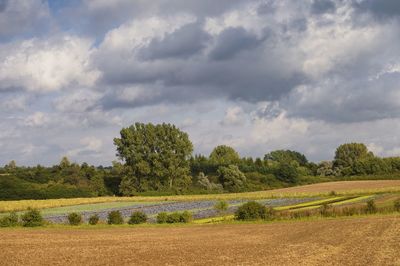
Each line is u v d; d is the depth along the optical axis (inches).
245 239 1620.3
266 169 6717.5
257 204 2442.2
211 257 1222.3
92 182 5895.7
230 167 6117.1
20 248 1449.3
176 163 5895.7
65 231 2043.6
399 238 1482.5
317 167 7731.3
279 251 1301.7
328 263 1087.0
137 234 1875.0
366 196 3747.5
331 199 3661.4
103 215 3152.1
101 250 1390.3
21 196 5103.3
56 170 6658.5
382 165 6555.1
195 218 2706.7
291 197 4067.4
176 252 1330.0
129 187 5753.0
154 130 5915.4
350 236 1569.9
